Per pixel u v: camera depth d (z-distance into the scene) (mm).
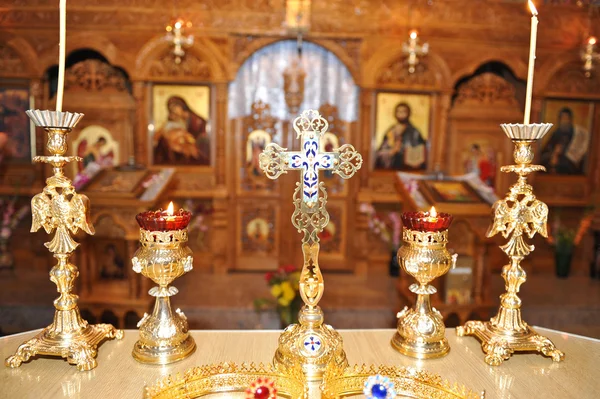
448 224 1668
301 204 1547
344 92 5973
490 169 6188
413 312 1738
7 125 5750
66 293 1638
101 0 5535
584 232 6238
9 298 4941
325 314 4859
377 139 6004
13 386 1460
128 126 5902
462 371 1597
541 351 1678
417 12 5750
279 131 6020
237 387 1487
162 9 5602
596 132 6133
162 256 1582
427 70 5867
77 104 5832
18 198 5852
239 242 6141
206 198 6035
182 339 1655
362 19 5727
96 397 1410
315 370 1508
